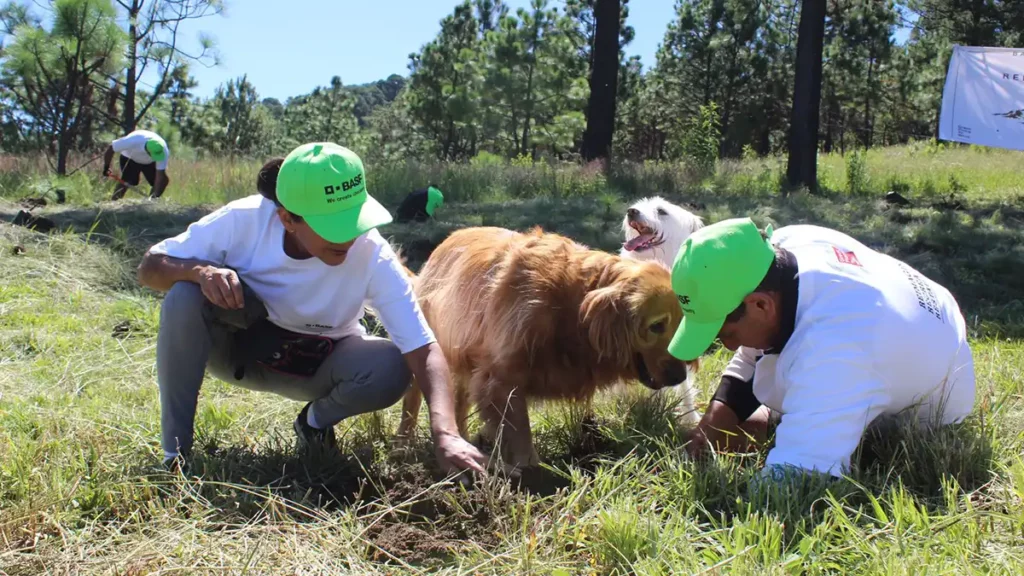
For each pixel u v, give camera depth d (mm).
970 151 23453
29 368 4578
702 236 3000
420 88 35000
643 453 3574
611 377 3498
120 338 5305
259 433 3744
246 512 2908
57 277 6551
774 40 34219
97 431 3477
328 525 2762
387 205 13148
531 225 10172
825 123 42688
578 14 34281
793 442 2967
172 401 3182
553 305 3420
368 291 3260
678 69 36094
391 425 3914
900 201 13227
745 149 24266
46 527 2699
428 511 2922
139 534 2648
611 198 12172
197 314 3086
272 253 3191
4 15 14625
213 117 33344
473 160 17453
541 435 3885
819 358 2965
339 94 53406
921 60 36188
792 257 3111
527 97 30156
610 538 2580
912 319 3092
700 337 3014
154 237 8750
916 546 2486
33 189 12672
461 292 3697
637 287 3287
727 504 2918
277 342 3357
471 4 35094
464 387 3869
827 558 2500
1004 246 9109
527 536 2646
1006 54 12453
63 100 17625
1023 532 2629
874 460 3262
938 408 3271
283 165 2932
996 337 5535
